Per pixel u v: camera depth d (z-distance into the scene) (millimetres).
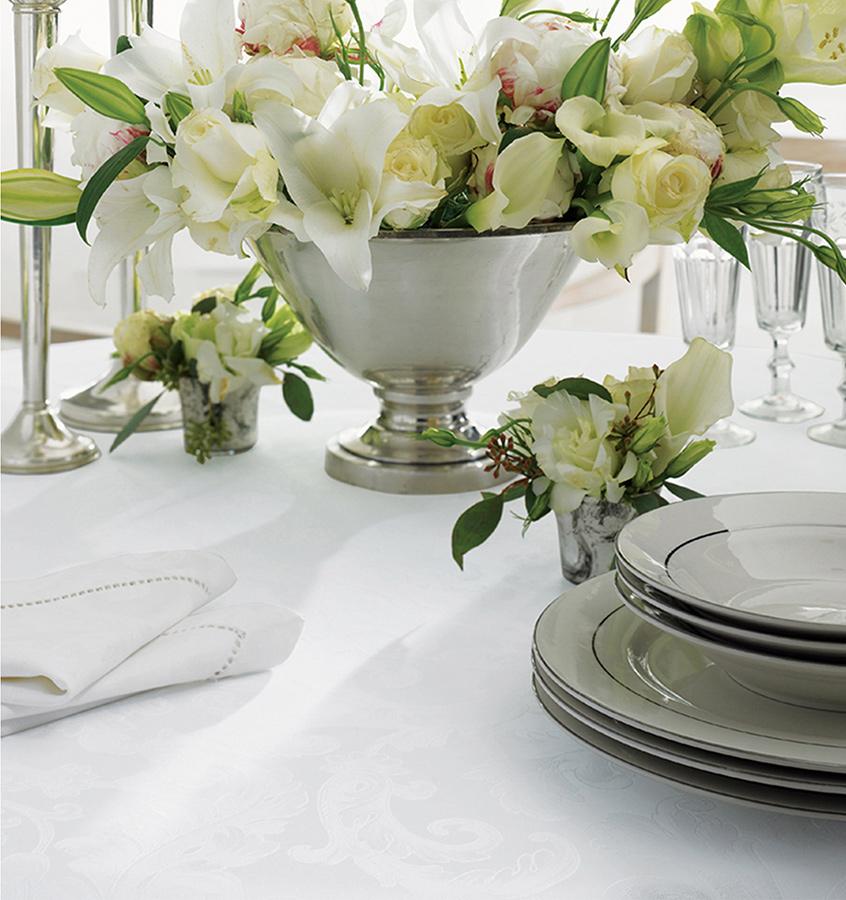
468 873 695
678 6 3285
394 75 1104
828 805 688
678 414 1054
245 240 1228
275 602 1061
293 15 1193
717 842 727
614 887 685
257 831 734
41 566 1138
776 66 1135
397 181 1022
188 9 1051
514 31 1062
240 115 1048
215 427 1439
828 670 724
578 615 882
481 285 1182
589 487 1024
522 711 877
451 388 1330
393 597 1074
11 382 1740
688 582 831
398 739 838
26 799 768
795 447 1466
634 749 747
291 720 865
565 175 1103
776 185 1166
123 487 1357
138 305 1602
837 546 887
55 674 829
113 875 693
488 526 1038
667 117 1090
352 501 1314
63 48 1176
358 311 1211
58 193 1157
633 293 4164
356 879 689
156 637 921
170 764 809
